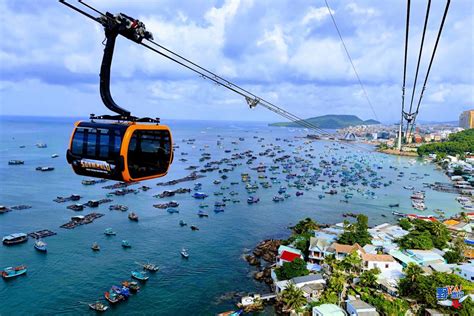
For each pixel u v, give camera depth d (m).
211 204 125.38
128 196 131.50
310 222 96.94
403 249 82.81
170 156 22.67
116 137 19.42
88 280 68.88
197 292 66.94
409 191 158.25
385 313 57.59
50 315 58.06
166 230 97.56
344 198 141.62
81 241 87.06
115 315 59.09
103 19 16.86
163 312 60.53
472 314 55.09
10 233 90.44
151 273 72.94
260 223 107.06
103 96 18.95
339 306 60.78
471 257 82.44
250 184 156.62
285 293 61.16
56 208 112.31
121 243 86.94
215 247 87.44
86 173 20.98
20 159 197.75
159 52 18.98
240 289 68.50
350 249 75.94
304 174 186.12
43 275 70.06
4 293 63.47
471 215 117.38
